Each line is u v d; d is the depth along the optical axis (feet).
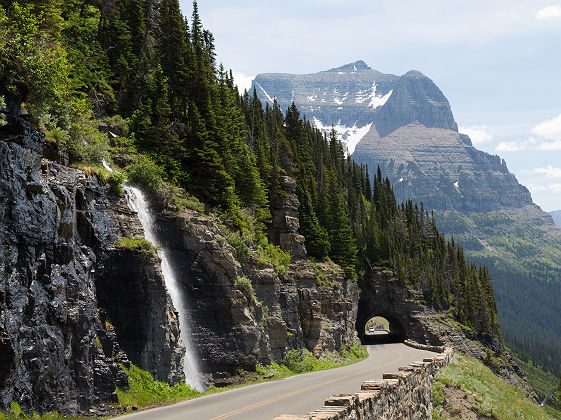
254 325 138.62
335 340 247.50
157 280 104.63
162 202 133.28
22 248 71.67
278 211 234.58
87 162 105.50
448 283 485.97
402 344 374.63
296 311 199.52
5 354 64.85
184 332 123.24
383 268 447.42
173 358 105.91
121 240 104.47
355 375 139.54
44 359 71.87
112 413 82.89
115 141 142.82
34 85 82.79
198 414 75.66
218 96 214.07
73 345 80.33
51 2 129.39
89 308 85.05
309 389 105.19
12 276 68.85
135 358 98.63
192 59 198.90
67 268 81.51
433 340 424.05
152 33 213.25
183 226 132.36
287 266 211.00
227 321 133.49
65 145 99.35
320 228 294.87
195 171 170.19
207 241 135.64
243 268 159.43
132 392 91.09
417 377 101.65
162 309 104.83
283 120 432.25
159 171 142.51
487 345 469.16
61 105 101.96
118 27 183.93
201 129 172.86
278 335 167.32
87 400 80.18
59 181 84.79
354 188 558.15
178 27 202.69
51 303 75.56
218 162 170.50
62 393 74.95
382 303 437.58
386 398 73.61
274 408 79.46
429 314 439.22
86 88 155.12
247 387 117.60
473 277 497.46
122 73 178.70
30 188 74.28
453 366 172.96
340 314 265.75
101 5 201.46
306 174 325.83
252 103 326.44
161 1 223.92
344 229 317.63
